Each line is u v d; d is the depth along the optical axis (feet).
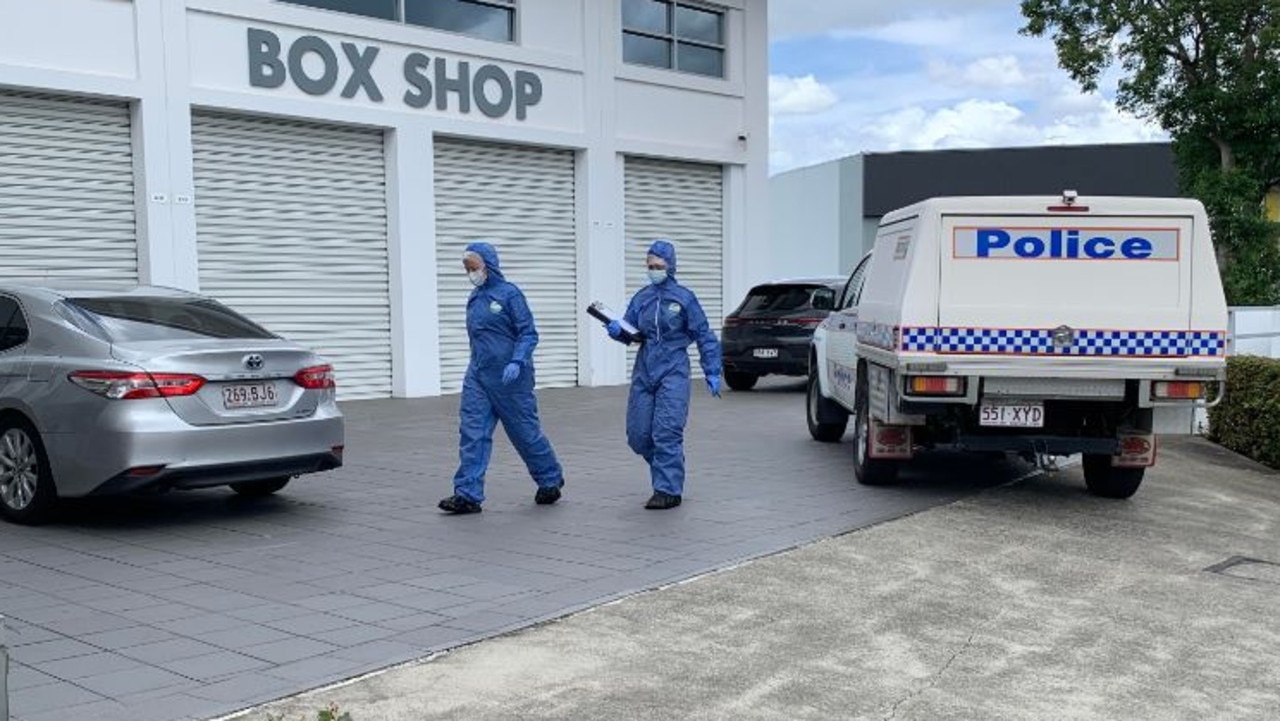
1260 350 47.09
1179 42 64.34
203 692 15.10
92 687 15.24
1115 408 28.07
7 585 20.36
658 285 27.43
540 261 58.44
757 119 68.18
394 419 44.65
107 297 26.12
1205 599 20.85
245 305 47.75
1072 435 27.99
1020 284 26.58
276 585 20.48
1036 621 19.26
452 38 53.26
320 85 48.78
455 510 26.78
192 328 25.79
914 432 29.71
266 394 25.18
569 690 15.56
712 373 27.32
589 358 60.08
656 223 64.18
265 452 24.77
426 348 52.95
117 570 21.44
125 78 43.34
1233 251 65.67
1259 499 30.81
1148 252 26.50
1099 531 26.02
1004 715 15.11
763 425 43.93
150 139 44.04
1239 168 65.05
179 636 17.51
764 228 69.15
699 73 65.62
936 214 26.66
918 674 16.56
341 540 24.06
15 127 41.65
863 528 25.52
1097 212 26.45
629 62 61.87
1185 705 15.65
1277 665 17.38
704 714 14.85
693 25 65.26
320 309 50.19
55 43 41.68
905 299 26.63
